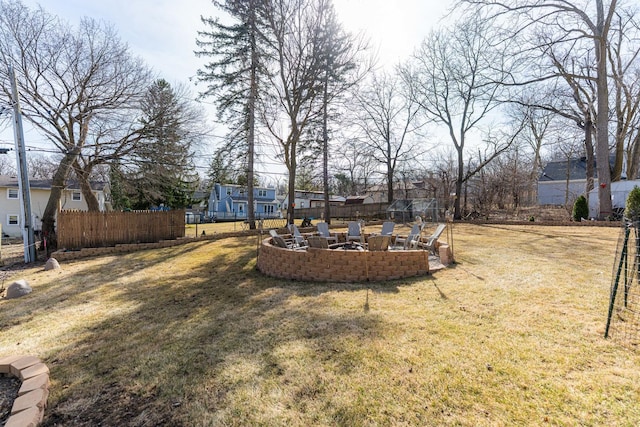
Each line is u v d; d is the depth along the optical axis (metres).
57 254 8.73
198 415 2.04
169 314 4.05
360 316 3.55
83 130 12.56
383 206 23.59
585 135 16.33
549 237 9.43
